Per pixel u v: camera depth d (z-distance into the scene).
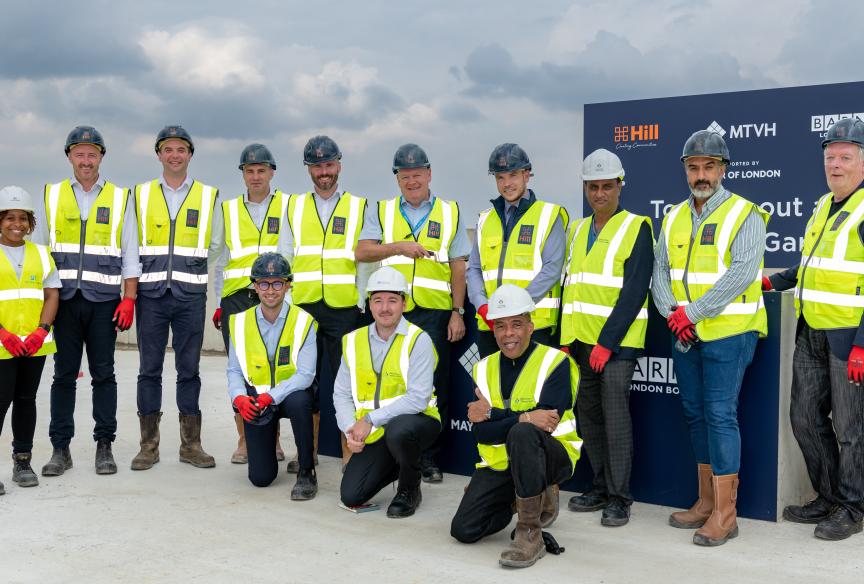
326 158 6.02
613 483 4.87
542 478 4.14
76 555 4.31
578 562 4.21
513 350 4.33
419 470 5.07
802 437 4.86
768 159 7.70
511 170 5.12
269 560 4.23
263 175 6.27
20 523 4.83
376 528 4.78
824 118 7.46
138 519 4.92
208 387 10.06
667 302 4.76
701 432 4.75
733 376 4.55
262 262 5.50
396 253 5.66
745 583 3.94
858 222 4.57
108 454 6.03
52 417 6.02
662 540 4.57
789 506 4.99
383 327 5.10
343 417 5.14
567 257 5.30
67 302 5.90
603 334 4.75
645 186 8.15
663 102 8.04
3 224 5.46
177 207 6.17
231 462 6.35
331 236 6.12
